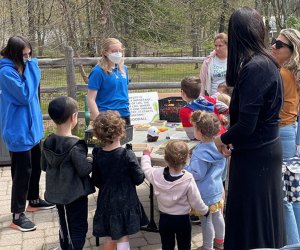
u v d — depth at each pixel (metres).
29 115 3.67
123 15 17.08
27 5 14.60
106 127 2.75
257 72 2.21
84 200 3.00
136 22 17.58
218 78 4.45
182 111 3.53
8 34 15.12
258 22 2.29
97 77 3.72
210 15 22.98
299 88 2.94
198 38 22.19
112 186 2.81
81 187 2.91
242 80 2.24
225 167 3.46
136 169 2.81
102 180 2.86
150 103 4.39
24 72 3.54
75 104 2.99
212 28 24.09
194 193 2.88
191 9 22.19
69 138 2.92
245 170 2.38
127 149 2.85
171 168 2.90
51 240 3.62
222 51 4.39
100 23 13.90
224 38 4.36
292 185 2.97
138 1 17.06
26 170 3.74
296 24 16.75
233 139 2.32
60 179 2.91
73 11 13.55
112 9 16.45
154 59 6.88
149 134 3.59
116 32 15.86
